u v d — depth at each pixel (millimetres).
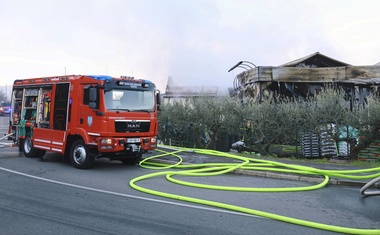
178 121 16422
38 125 11617
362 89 18078
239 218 5512
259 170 9805
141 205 6160
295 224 5266
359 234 4836
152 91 10758
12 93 13258
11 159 11781
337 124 12289
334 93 12711
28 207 5898
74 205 6070
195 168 10461
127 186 7770
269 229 5000
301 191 7652
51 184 7785
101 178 8672
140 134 10172
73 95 10195
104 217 5398
